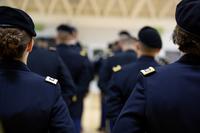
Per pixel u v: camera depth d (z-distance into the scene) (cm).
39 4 981
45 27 1003
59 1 1008
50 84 174
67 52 438
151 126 149
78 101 440
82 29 1077
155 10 1030
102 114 719
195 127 142
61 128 165
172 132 144
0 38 166
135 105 153
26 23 172
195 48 150
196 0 149
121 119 154
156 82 154
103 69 480
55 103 170
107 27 1080
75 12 1045
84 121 832
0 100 162
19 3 621
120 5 1054
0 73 169
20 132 159
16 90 165
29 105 162
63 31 439
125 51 455
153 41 287
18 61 173
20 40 167
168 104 146
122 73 295
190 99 145
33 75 175
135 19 1058
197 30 145
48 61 321
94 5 1050
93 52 1087
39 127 163
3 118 158
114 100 294
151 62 289
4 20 169
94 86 1114
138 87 158
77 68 441
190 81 148
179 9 153
